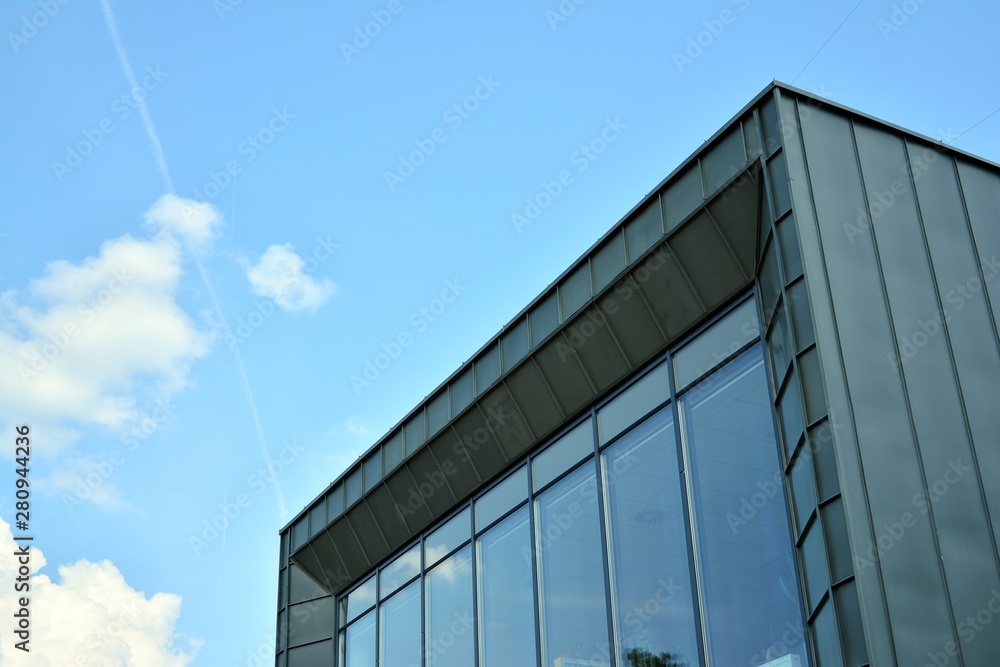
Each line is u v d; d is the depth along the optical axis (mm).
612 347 22281
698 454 19812
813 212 17516
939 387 16766
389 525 29562
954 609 14812
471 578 25703
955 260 18328
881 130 19219
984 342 17672
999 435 16734
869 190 18297
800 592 16531
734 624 17969
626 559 20797
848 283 17062
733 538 18438
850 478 15234
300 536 33688
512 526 24688
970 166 19766
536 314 24312
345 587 32281
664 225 21000
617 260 22125
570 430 23641
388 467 29219
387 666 28547
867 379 16250
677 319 20984
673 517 19938
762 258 19109
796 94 18734
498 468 25625
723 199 19625
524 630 23219
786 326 17250
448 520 27516
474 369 26297
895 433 15945
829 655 15344
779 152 18188
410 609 28141
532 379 24156
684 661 18781
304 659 32000
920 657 14242
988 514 15883
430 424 27672
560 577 22547
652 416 21266
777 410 17922
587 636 21266
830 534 15312
